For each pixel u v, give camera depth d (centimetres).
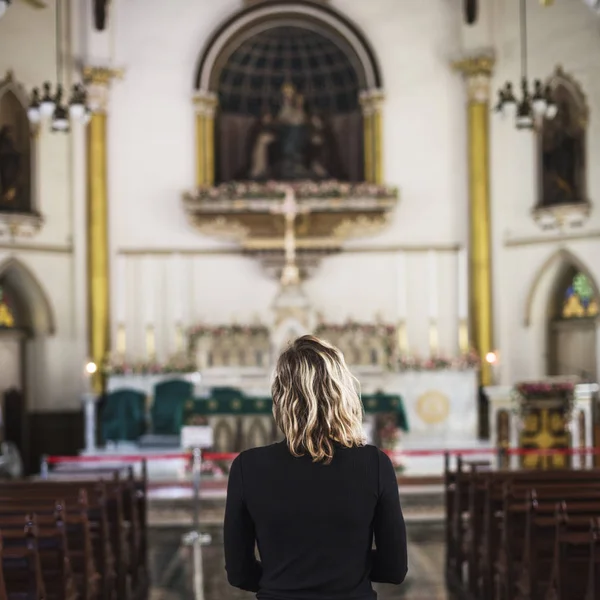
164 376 1692
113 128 1864
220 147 1938
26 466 1755
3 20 1702
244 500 294
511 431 1398
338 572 285
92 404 1619
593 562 511
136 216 1867
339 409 295
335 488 288
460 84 1872
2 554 505
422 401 1636
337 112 1967
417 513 1242
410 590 859
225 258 1878
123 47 1873
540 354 1823
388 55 1889
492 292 1838
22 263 1725
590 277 1706
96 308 1795
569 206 1717
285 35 1939
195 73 1878
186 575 931
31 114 1361
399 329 1850
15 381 1769
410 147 1884
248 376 1700
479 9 1827
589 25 1702
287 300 1675
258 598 290
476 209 1833
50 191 1775
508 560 681
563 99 1745
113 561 790
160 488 1317
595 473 811
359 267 1886
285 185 1816
